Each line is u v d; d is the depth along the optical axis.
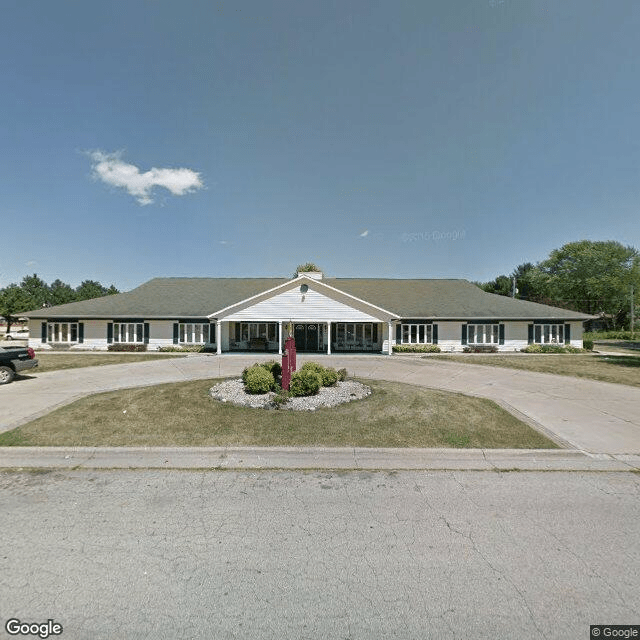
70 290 57.19
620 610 2.68
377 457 5.74
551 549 3.38
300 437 6.42
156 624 2.54
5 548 3.36
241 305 20.53
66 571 3.05
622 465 5.47
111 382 11.66
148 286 26.12
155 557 3.24
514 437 6.59
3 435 6.45
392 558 3.24
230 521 3.86
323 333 22.97
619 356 20.27
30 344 22.33
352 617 2.61
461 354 21.28
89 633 2.47
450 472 5.19
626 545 3.45
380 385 10.83
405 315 22.61
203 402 8.59
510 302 24.34
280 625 2.54
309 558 3.24
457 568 3.11
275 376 10.23
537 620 2.59
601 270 48.91
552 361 18.00
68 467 5.29
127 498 4.35
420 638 2.43
